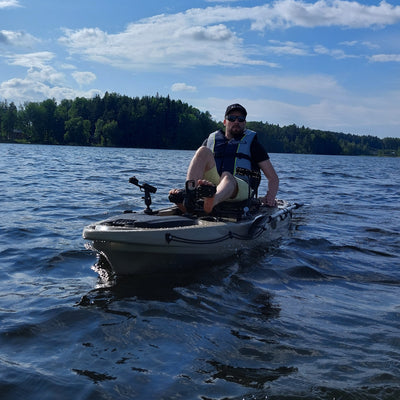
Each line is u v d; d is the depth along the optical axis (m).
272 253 4.49
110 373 2.09
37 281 3.48
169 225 3.69
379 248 4.89
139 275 3.60
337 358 2.26
